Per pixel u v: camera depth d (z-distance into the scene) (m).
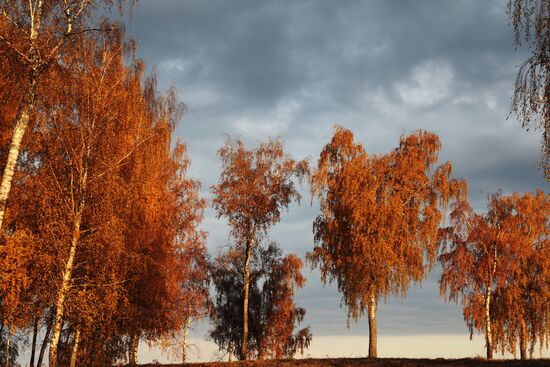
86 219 21.36
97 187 21.05
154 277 25.55
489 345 36.41
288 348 38.06
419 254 33.41
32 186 20.00
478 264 37.62
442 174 35.06
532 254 38.16
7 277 17.48
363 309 32.91
